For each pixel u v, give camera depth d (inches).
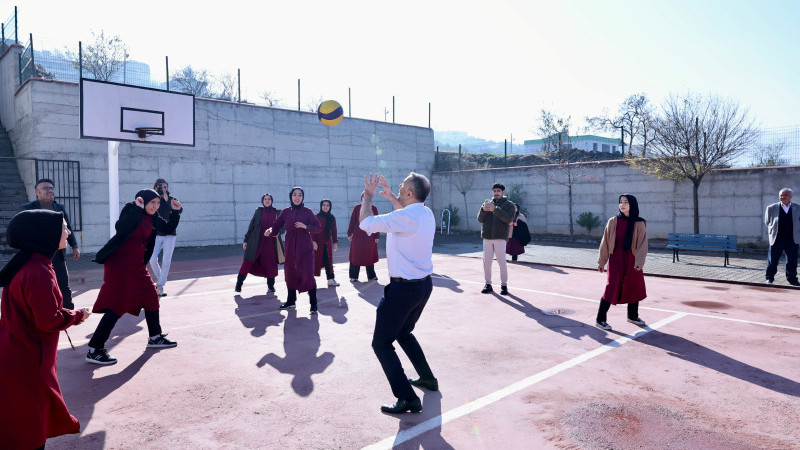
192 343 216.4
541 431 131.3
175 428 133.2
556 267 471.2
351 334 231.1
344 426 134.6
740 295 324.2
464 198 915.4
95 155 597.9
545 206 792.9
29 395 96.9
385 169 911.7
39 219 101.7
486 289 337.1
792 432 130.2
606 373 177.2
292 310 283.9
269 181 757.3
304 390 161.2
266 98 1142.3
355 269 391.9
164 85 905.5
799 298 312.3
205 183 689.6
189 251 632.4
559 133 858.1
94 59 965.8
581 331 235.8
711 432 130.4
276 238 344.5
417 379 164.2
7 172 612.7
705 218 618.2
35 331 99.8
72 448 121.5
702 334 229.0
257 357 196.4
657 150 617.3
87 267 472.7
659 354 199.2
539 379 171.3
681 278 393.1
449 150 1526.8
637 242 236.2
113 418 139.4
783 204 361.7
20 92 602.9
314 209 811.4
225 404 149.6
